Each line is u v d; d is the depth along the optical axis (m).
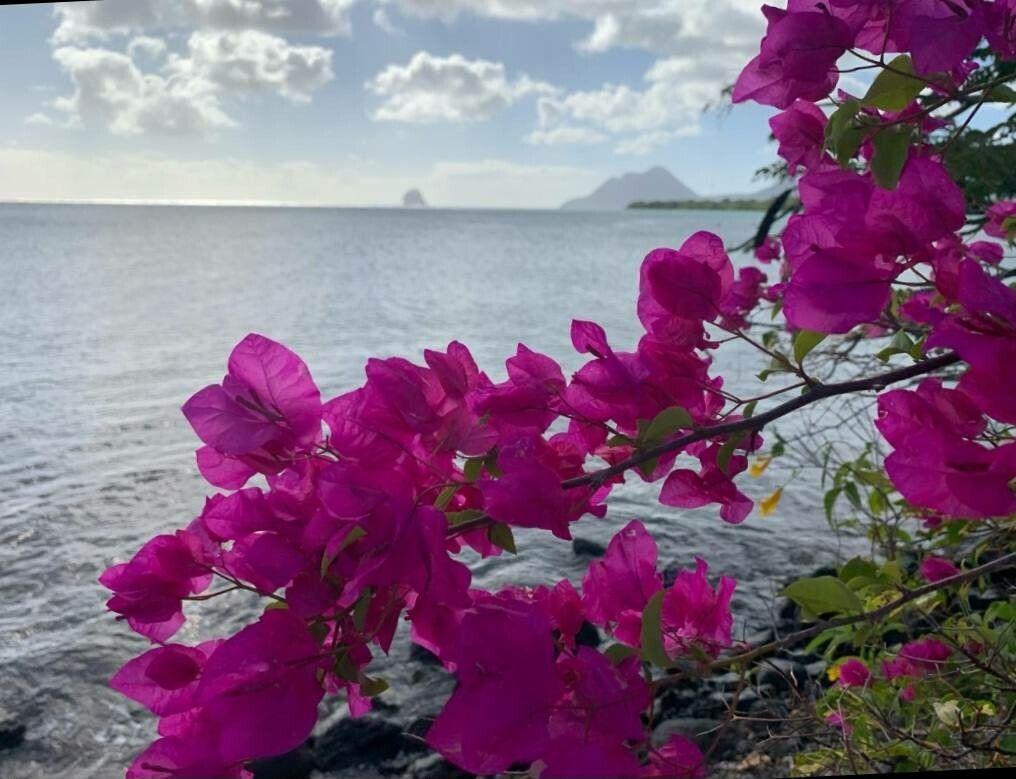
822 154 1.16
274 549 0.80
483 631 0.80
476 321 22.53
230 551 0.88
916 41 0.87
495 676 0.80
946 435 0.76
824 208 0.87
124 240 74.75
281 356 0.87
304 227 138.50
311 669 0.81
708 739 3.48
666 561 6.11
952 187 0.83
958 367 1.96
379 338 19.55
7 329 20.14
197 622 5.67
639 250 71.06
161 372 15.07
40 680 5.12
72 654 5.41
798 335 0.98
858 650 3.15
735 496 1.06
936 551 3.21
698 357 1.07
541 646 0.80
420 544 0.78
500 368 15.77
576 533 6.68
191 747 0.80
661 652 0.91
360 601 0.79
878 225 0.84
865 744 2.01
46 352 17.14
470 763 0.79
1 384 13.97
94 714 4.81
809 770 2.07
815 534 6.31
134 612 0.88
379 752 4.19
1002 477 0.74
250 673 0.80
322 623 0.82
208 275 37.91
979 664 1.78
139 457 9.80
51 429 11.08
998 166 2.90
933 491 0.76
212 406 0.86
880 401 0.82
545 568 6.22
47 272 37.81
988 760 1.68
